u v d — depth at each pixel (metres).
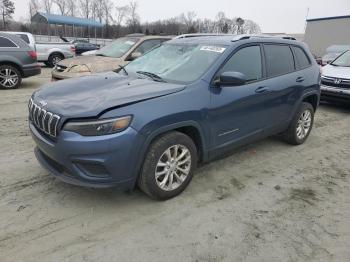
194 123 3.53
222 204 3.57
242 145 4.43
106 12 56.03
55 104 3.21
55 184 3.77
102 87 3.59
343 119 7.71
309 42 29.42
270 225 3.25
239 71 4.11
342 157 5.18
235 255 2.81
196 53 4.17
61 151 3.03
